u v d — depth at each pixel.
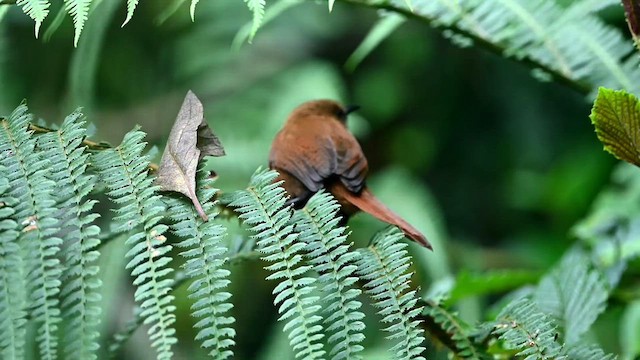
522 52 3.08
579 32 3.09
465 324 2.88
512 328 2.80
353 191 3.04
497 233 6.04
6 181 2.80
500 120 5.99
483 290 3.17
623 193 4.11
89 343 2.75
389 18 3.19
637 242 3.15
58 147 2.81
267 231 2.79
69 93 4.11
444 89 6.02
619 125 2.79
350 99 6.18
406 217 4.93
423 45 6.00
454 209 6.07
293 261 2.78
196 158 2.80
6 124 2.83
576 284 2.99
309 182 3.05
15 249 2.77
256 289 5.52
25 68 5.55
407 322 2.77
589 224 3.50
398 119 6.14
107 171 2.81
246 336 5.48
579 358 2.80
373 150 6.16
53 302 2.76
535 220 5.98
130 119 5.90
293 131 3.12
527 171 5.95
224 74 5.66
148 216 2.79
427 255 4.65
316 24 6.02
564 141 5.90
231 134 5.14
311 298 2.77
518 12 3.08
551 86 5.89
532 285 3.16
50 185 2.79
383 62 6.17
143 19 5.89
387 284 2.79
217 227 2.78
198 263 2.77
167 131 5.86
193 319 4.96
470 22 3.08
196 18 5.86
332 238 2.79
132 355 4.50
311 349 2.75
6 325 2.76
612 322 4.05
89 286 2.77
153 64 6.00
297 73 5.48
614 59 3.07
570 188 5.40
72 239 2.80
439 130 6.10
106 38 5.84
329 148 3.07
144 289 2.76
